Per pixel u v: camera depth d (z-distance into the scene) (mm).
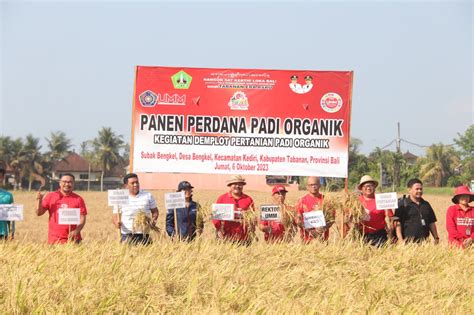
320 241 13852
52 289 8867
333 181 16266
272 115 16578
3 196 14117
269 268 10633
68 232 14125
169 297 8766
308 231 14461
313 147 16562
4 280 9477
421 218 14484
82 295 8609
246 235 14414
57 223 14180
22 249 12016
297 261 11453
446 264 11727
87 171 132375
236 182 14414
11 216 13930
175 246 12570
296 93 16578
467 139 94750
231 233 14453
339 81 16578
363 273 10461
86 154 139500
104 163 133125
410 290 9555
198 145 16578
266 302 8523
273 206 14320
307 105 16578
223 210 14336
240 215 14391
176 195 14195
